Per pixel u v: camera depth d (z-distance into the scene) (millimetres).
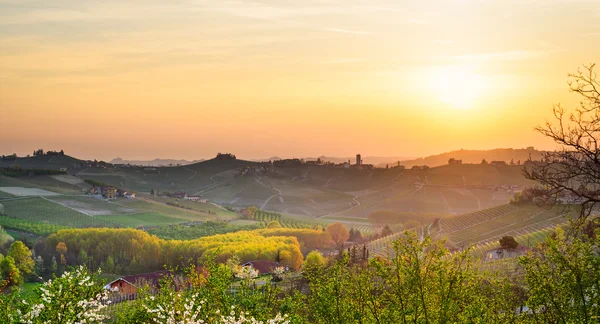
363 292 22250
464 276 21000
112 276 161625
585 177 20000
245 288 24250
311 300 23938
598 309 18094
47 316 20188
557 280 19281
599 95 19922
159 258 170875
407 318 20984
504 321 20422
